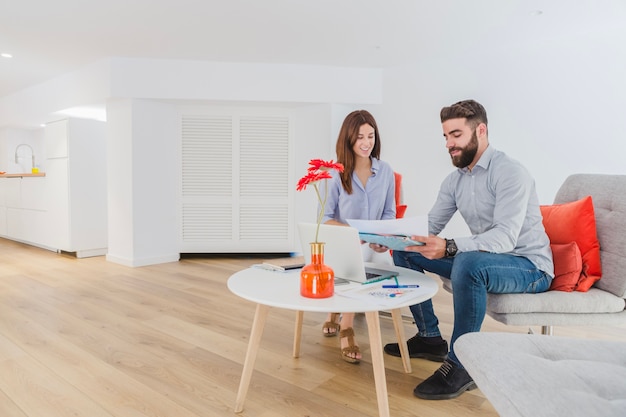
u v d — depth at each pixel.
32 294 3.04
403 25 3.27
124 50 3.79
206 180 4.43
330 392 1.64
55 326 2.36
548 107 3.58
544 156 3.62
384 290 1.44
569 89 3.49
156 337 2.21
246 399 1.58
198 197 4.43
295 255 4.67
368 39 3.56
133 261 4.02
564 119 3.52
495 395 0.82
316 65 4.20
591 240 1.68
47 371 1.79
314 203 4.39
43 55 3.90
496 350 0.95
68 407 1.50
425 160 4.16
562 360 0.95
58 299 2.92
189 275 3.69
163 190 4.24
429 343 1.97
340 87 4.24
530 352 0.98
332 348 2.09
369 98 4.30
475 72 3.88
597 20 3.17
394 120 4.30
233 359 1.94
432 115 4.10
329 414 1.48
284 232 4.53
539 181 3.64
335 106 4.27
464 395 1.62
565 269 1.64
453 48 3.77
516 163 1.72
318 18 3.15
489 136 3.84
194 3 2.91
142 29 3.34
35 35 3.45
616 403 0.74
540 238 1.69
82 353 1.99
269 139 4.46
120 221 4.14
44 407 1.50
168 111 4.25
